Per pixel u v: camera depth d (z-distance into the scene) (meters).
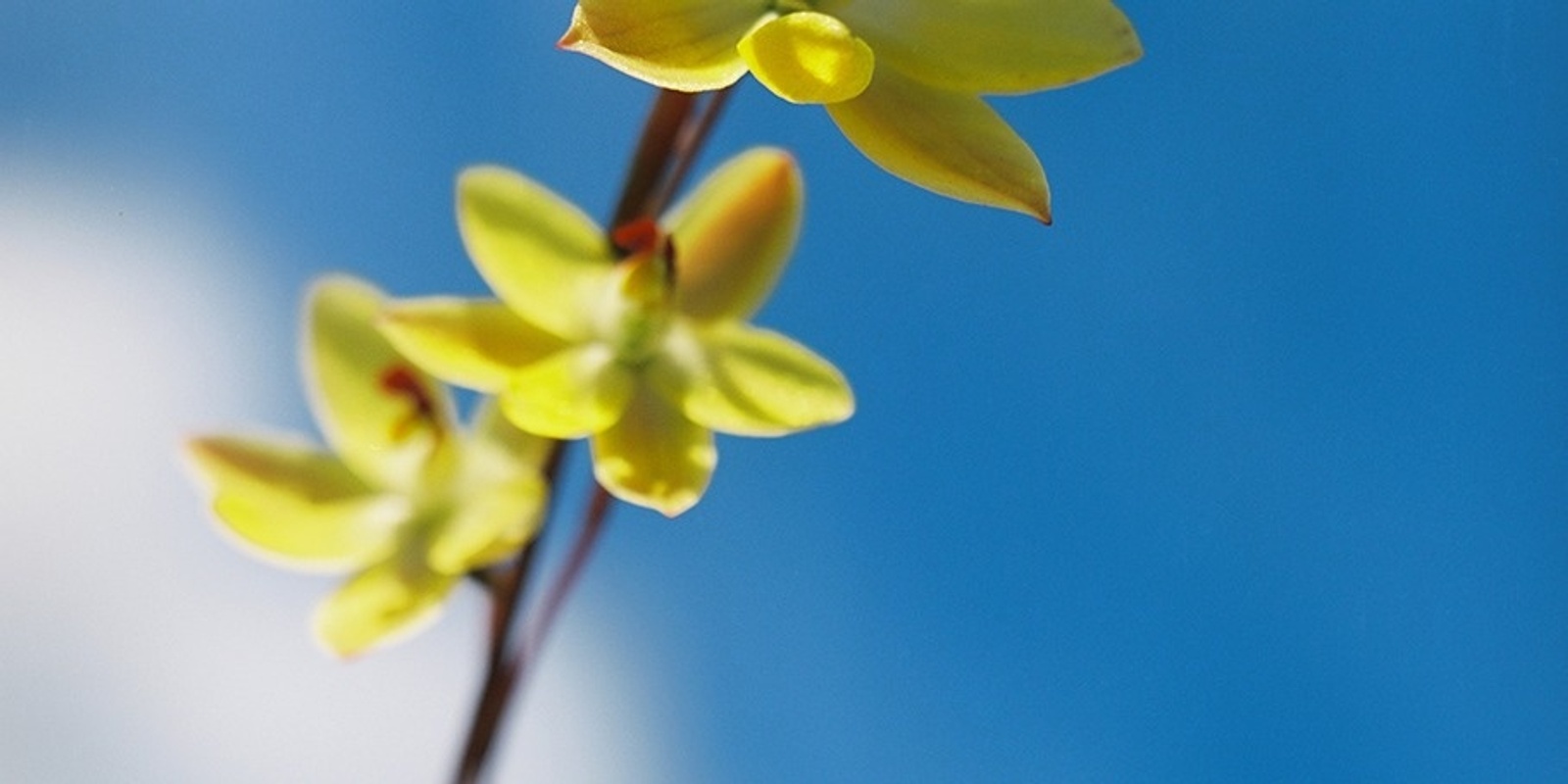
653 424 0.25
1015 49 0.24
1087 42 0.24
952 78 0.24
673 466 0.25
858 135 0.24
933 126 0.24
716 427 0.25
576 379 0.25
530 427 0.25
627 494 0.25
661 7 0.24
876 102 0.24
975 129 0.24
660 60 0.24
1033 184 0.24
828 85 0.24
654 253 0.25
